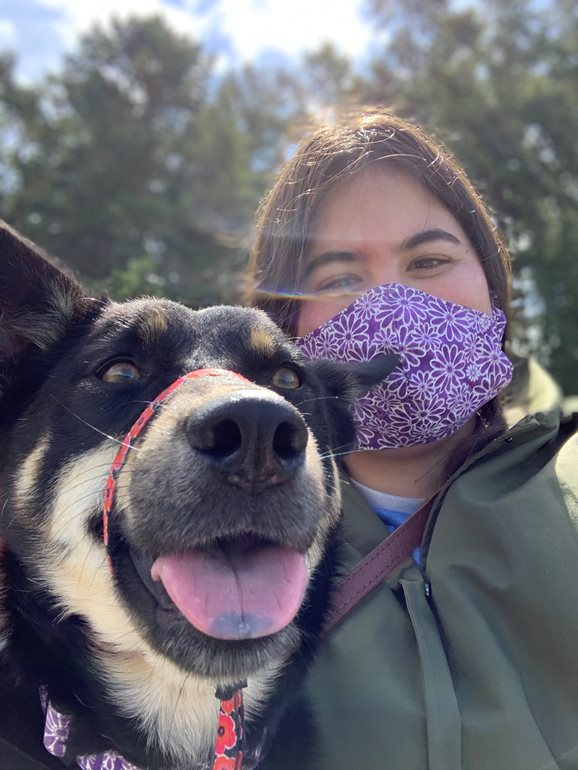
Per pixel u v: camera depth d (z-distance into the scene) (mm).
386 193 411
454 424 398
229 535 249
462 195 425
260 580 253
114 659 301
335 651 333
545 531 320
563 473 343
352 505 395
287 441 237
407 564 356
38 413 322
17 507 315
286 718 322
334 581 353
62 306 349
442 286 414
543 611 307
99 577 285
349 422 398
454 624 321
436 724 295
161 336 308
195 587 246
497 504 334
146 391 295
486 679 302
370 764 298
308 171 432
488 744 289
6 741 285
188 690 303
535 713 300
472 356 398
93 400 299
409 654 325
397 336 389
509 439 373
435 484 410
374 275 418
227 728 286
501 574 323
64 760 288
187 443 243
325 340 415
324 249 423
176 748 300
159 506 245
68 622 302
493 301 451
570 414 406
